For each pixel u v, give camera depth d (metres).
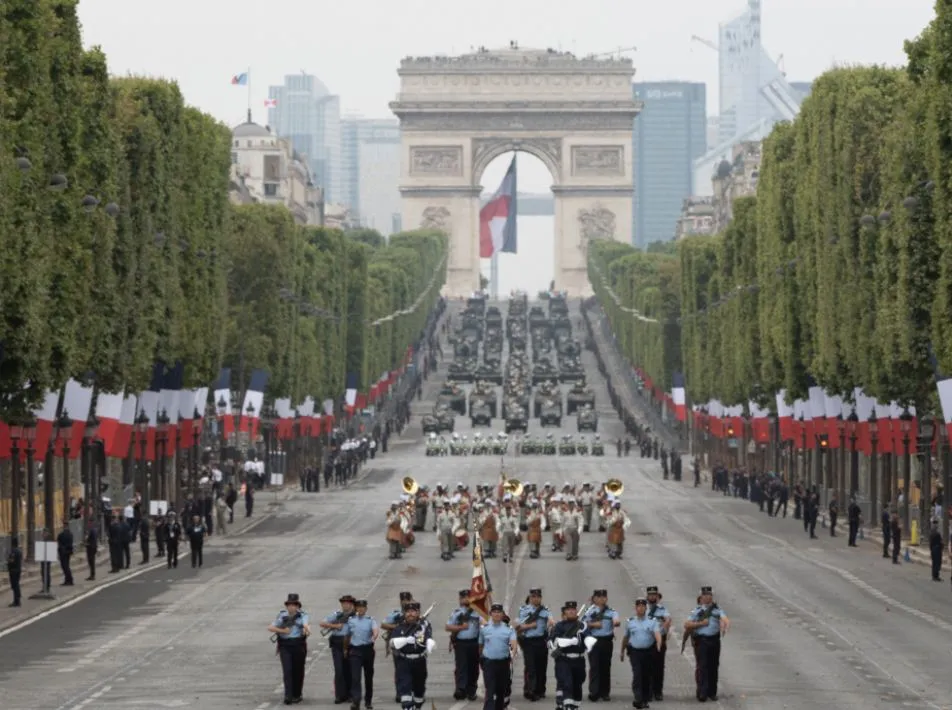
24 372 172.50
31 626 153.50
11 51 174.50
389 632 110.44
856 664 129.50
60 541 187.12
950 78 185.50
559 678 107.88
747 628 150.38
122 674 125.31
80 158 191.75
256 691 117.94
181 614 160.75
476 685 115.81
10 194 164.75
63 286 185.75
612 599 173.50
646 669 111.94
